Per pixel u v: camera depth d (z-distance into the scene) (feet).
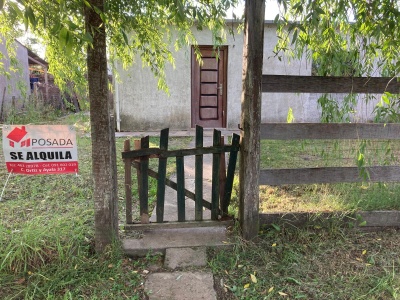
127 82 26.81
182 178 8.95
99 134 7.66
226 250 8.57
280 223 9.36
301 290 7.05
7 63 24.58
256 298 6.79
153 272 7.66
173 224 9.07
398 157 12.14
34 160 8.23
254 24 7.98
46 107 35.32
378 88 9.03
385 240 9.07
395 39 8.33
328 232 9.30
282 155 17.90
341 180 9.46
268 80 8.57
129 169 8.70
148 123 27.66
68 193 12.54
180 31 11.87
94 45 7.17
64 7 4.91
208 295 6.79
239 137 8.93
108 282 7.20
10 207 10.98
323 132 9.02
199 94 28.12
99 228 8.06
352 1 8.16
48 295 6.59
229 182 9.14
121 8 9.34
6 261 7.34
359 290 7.00
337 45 9.53
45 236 8.23
